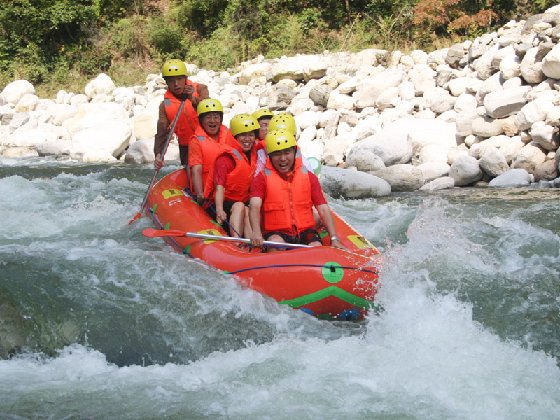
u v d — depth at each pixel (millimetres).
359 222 7648
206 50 17828
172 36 18406
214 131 6578
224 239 5590
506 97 10125
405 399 3822
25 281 5090
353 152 10477
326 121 12180
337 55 14586
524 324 4727
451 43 14742
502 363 4184
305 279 4992
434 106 11414
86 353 4621
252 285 5105
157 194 7043
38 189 8945
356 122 11922
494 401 3783
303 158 6086
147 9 20078
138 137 13477
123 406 3854
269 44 17516
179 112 7340
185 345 4738
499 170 9633
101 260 5531
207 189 6363
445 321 4695
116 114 14352
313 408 3760
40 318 4773
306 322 4938
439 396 3846
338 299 4957
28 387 4082
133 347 4695
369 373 4117
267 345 4625
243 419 3682
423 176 9781
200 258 5645
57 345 4676
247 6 17969
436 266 5383
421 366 4156
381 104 12039
